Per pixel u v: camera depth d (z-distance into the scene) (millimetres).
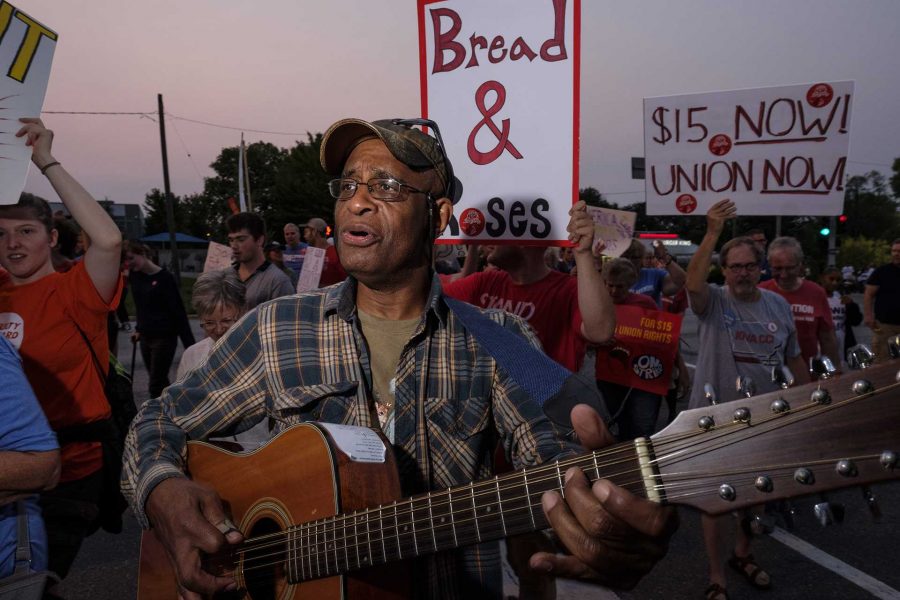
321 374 1562
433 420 1496
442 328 1547
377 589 1415
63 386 2416
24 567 1710
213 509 1472
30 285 2475
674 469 1002
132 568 3861
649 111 4242
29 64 2396
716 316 3713
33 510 1798
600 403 1440
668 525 959
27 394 1707
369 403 1535
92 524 2590
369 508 1397
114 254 2451
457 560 1471
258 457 1565
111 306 2502
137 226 46000
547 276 3244
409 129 1511
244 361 1630
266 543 1513
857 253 42469
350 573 1417
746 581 3566
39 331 2408
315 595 1450
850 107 3857
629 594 3453
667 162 4230
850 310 8188
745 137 4062
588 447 1095
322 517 1431
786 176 3996
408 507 1341
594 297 2410
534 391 1441
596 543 984
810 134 3939
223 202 84688
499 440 1593
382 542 1363
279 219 59469
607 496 947
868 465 851
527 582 1656
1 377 1665
